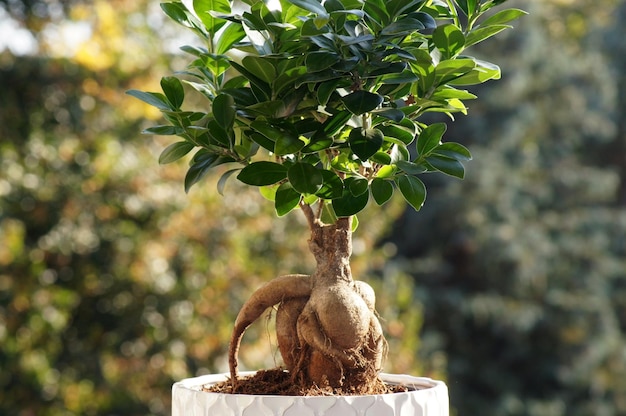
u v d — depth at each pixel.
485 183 8.63
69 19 4.85
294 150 1.20
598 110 9.05
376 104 1.15
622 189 9.41
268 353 4.58
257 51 1.26
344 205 1.25
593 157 9.44
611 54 9.38
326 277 1.33
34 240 4.86
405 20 1.19
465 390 8.54
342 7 1.19
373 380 1.33
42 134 4.84
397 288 5.67
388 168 1.29
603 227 8.83
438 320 8.59
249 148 1.37
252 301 1.36
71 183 4.79
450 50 1.28
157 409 4.86
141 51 4.89
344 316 1.28
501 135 8.77
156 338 4.78
